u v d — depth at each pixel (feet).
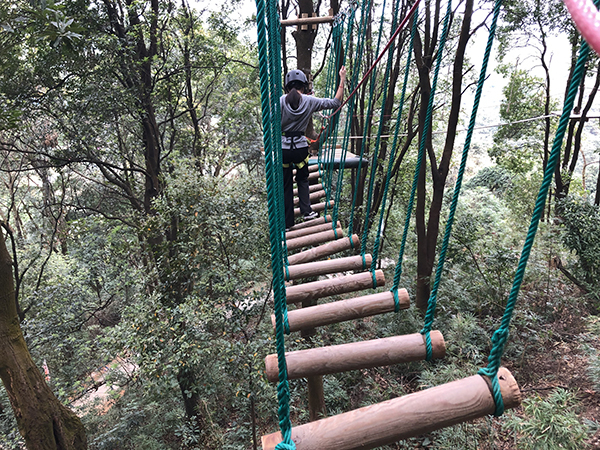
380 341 4.29
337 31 14.19
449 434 14.79
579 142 31.19
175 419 22.57
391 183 30.09
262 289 24.00
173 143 38.65
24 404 14.25
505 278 24.61
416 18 6.88
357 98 28.73
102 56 26.32
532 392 17.61
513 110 37.96
